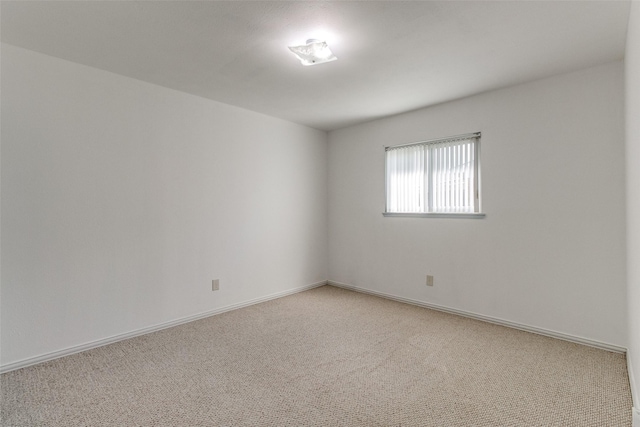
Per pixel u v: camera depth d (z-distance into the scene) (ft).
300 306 12.17
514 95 9.75
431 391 6.46
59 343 7.96
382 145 13.34
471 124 10.69
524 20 6.34
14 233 7.37
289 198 13.84
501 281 10.12
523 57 7.91
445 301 11.46
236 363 7.63
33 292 7.60
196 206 10.75
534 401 6.10
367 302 12.69
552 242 9.12
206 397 6.25
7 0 5.71
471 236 10.79
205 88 10.08
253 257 12.48
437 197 11.71
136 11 6.07
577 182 8.70
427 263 11.95
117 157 8.99
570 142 8.80
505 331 9.62
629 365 7.01
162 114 9.91
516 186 9.75
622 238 8.06
